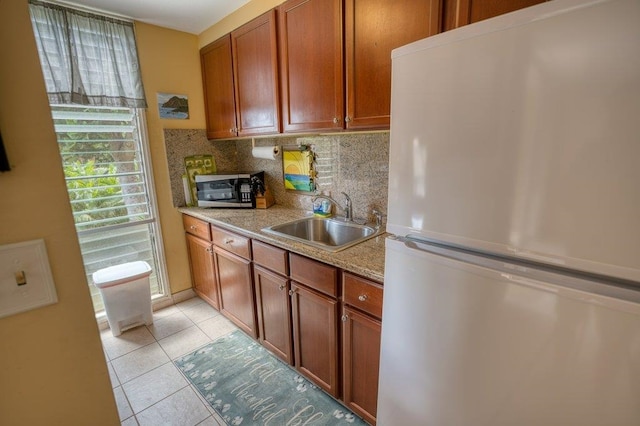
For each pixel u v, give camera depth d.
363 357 1.35
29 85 0.51
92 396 0.64
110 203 2.24
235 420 1.51
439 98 0.77
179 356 1.99
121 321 2.20
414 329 0.92
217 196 2.46
